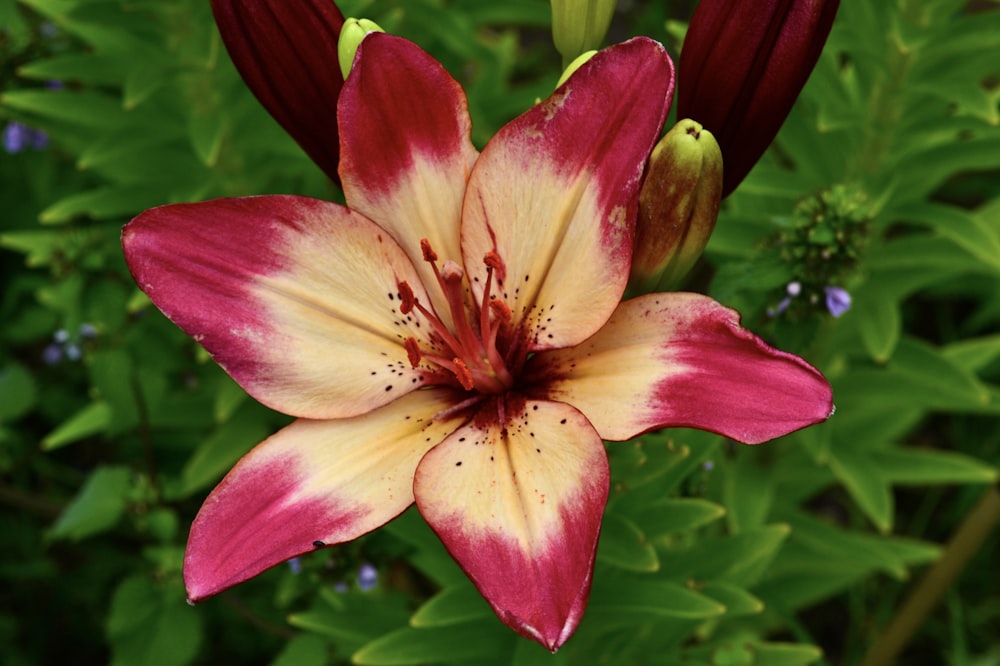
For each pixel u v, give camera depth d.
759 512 0.53
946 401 0.53
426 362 0.38
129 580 0.52
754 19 0.37
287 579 0.51
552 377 0.37
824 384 0.34
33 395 0.57
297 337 0.37
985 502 0.55
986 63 0.49
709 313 0.36
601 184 0.36
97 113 0.52
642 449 0.43
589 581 0.33
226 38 0.38
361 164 0.37
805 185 0.51
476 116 0.59
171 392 0.58
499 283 0.38
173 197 0.53
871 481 0.54
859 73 0.50
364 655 0.46
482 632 0.46
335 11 0.38
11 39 0.58
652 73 0.36
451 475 0.36
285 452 0.37
